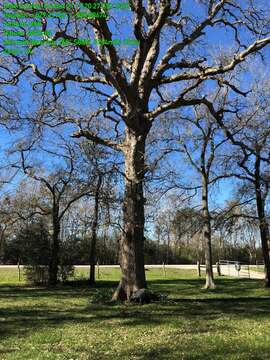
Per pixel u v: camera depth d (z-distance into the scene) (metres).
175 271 48.00
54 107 21.55
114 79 18.12
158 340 10.70
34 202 35.38
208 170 30.09
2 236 39.88
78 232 34.22
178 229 30.47
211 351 9.43
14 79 19.86
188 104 20.23
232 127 27.91
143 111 19.77
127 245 18.98
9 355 9.21
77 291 26.23
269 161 24.34
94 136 20.52
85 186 25.73
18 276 40.41
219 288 28.89
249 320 13.66
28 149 28.94
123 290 18.83
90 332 11.79
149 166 19.39
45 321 13.71
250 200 31.52
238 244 58.03
